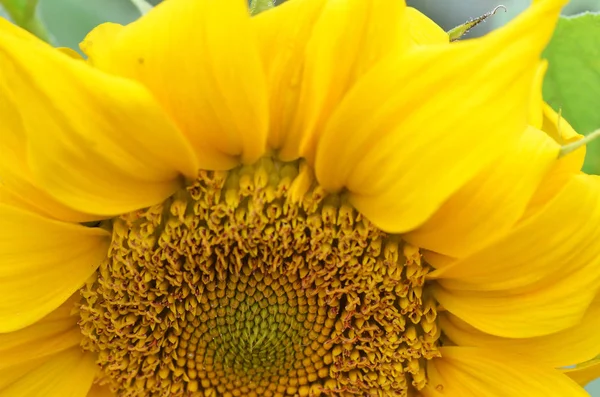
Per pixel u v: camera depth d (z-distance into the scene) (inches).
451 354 16.4
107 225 16.1
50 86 13.8
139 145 14.6
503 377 16.1
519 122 13.6
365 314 16.3
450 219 15.1
